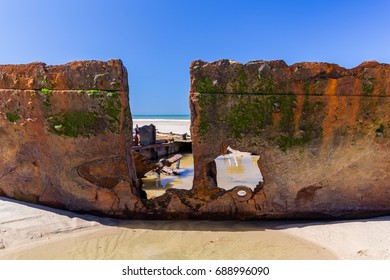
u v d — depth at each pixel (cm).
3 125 412
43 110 389
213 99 366
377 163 374
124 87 384
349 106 358
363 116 360
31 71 388
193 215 406
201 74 365
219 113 369
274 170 381
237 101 366
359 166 375
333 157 372
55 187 416
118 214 411
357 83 354
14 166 427
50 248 338
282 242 344
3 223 371
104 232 376
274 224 388
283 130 369
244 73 362
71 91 379
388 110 359
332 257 308
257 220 399
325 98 358
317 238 346
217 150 377
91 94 375
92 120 383
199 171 387
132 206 407
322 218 393
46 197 424
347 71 354
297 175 380
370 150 370
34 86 387
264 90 363
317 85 355
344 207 387
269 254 319
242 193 399
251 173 796
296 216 395
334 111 360
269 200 391
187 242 349
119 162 395
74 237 363
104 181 402
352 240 329
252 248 333
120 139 386
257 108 366
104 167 398
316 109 361
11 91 396
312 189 385
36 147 409
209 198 397
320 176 379
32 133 404
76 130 388
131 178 410
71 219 395
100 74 374
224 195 396
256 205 394
